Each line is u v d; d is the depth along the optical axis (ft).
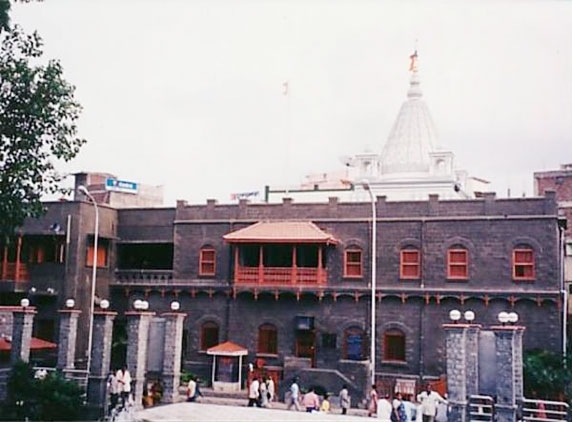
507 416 82.38
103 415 97.50
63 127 74.33
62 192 77.10
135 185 193.16
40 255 153.38
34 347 133.49
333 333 139.64
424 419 94.43
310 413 96.53
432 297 133.69
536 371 116.26
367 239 140.26
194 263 153.28
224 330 148.15
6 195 71.61
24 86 71.26
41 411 93.30
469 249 133.08
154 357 107.45
